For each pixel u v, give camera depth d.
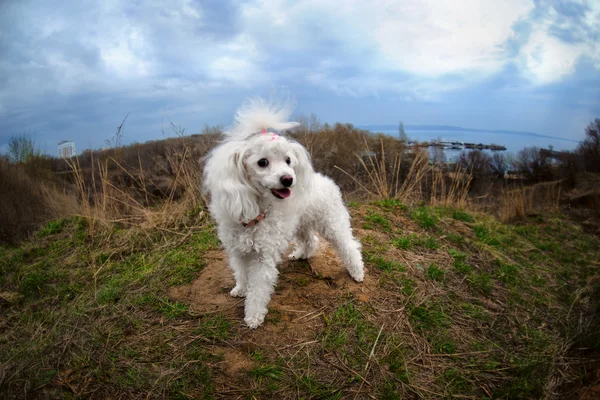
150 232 1.15
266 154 0.65
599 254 1.30
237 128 0.70
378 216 1.22
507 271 1.04
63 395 0.57
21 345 0.69
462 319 0.79
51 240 1.18
